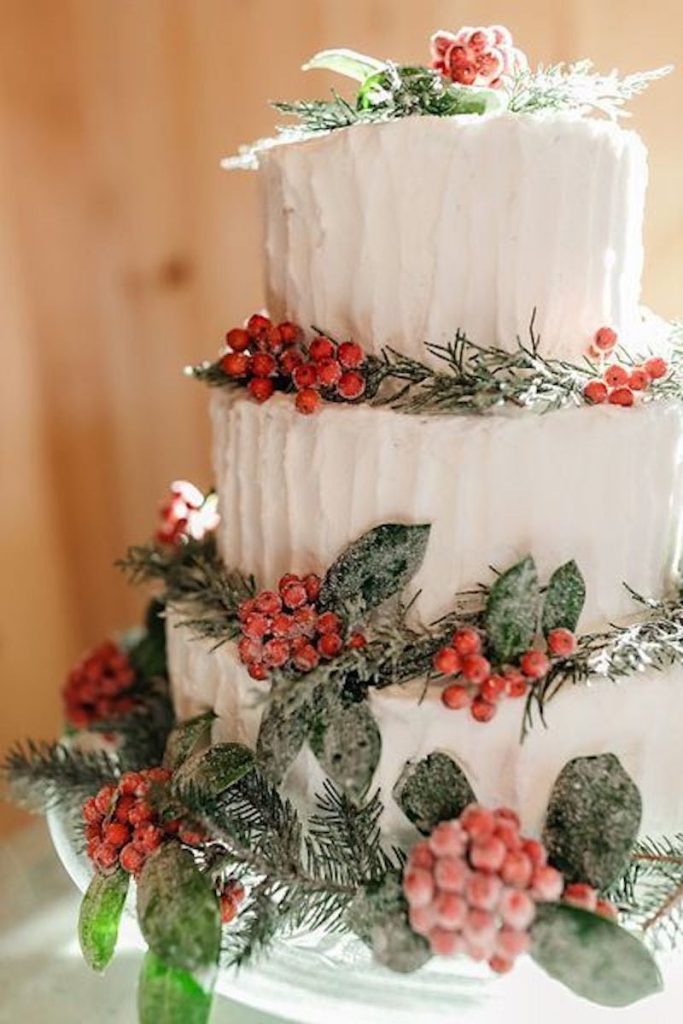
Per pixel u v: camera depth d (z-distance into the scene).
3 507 0.79
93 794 0.58
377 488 0.47
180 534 0.62
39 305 0.79
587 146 0.45
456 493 0.46
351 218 0.47
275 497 0.50
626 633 0.47
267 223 0.51
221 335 0.81
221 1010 0.49
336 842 0.47
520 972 0.46
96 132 0.79
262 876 0.48
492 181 0.45
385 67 0.49
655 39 0.62
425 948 0.42
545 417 0.45
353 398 0.48
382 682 0.46
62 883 0.59
